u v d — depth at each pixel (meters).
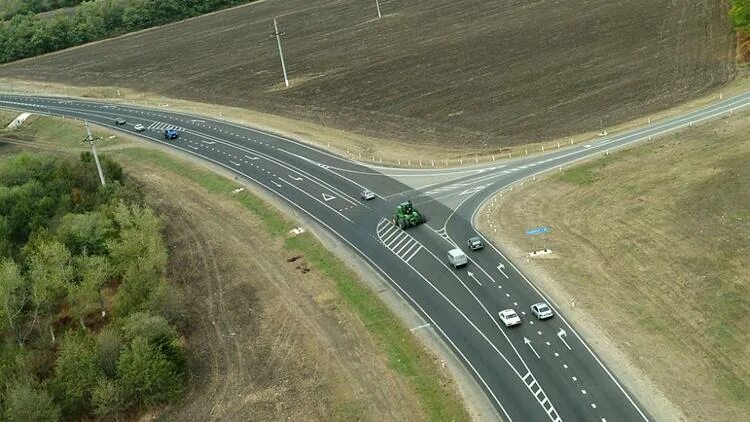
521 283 73.81
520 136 113.31
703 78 127.94
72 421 63.34
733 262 71.69
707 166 93.00
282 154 119.44
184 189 110.81
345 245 87.06
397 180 103.62
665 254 75.06
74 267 79.44
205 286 82.00
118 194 101.31
